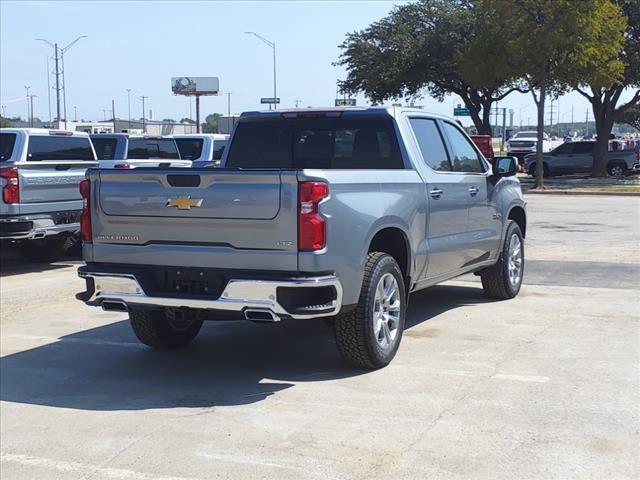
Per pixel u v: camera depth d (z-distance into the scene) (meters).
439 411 5.54
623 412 5.44
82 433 5.41
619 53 34.06
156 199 6.07
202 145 18.06
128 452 5.05
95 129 49.00
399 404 5.71
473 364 6.65
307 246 5.67
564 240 15.27
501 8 30.59
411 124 7.50
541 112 31.88
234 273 5.85
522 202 9.70
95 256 6.41
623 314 8.50
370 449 4.91
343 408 5.68
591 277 10.90
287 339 7.87
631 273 11.22
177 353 7.44
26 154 12.56
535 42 30.33
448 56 41.12
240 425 5.42
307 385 6.26
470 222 8.19
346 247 5.93
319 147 7.68
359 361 6.43
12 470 4.85
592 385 6.03
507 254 9.18
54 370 6.96
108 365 7.09
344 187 5.96
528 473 4.49
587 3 29.03
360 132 7.47
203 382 6.47
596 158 38.28
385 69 42.25
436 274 7.61
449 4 42.75
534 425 5.22
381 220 6.36
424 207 7.14
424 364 6.68
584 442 4.92
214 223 5.88
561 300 9.34
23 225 11.94
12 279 11.90
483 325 8.08
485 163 8.81
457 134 8.39
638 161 38.47
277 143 7.89
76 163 12.88
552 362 6.67
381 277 6.38
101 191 6.32
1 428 5.56
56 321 8.98
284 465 4.73
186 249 6.01
